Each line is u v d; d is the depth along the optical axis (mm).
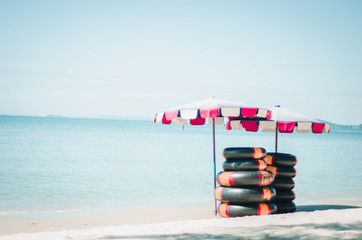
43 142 45500
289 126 9258
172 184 17781
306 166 27547
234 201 8617
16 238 6660
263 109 8953
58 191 15422
